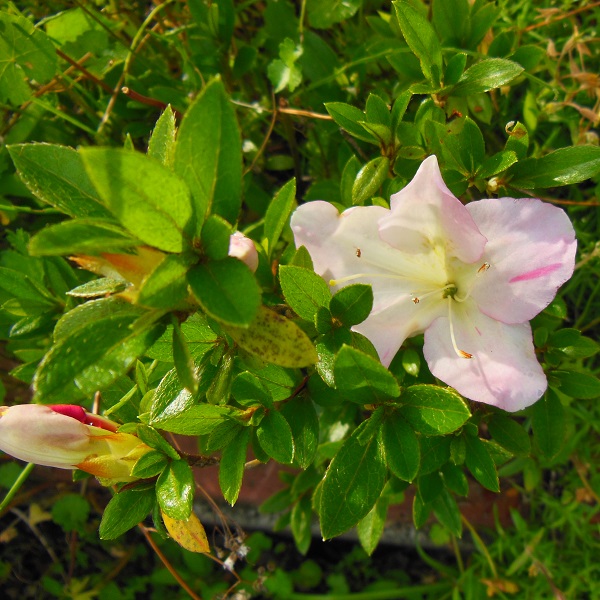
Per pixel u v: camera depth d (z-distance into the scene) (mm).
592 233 280
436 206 161
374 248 176
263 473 318
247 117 289
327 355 157
